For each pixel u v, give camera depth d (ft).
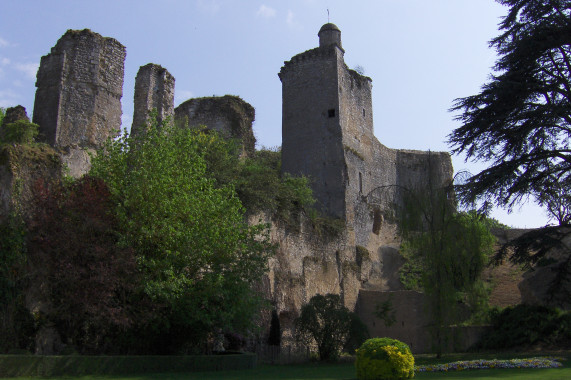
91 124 70.08
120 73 75.92
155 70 84.12
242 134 114.73
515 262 77.10
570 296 82.12
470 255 73.20
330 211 121.70
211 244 53.88
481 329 89.71
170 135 62.54
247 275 57.52
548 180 73.77
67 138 67.82
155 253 52.54
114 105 74.13
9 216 47.75
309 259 99.35
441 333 71.87
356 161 130.93
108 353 50.55
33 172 52.31
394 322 98.84
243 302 54.80
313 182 124.16
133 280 47.85
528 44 70.44
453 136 74.43
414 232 74.79
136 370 44.93
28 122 60.59
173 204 52.85
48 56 71.05
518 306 90.48
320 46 134.31
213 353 63.26
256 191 84.99
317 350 88.07
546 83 72.59
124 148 58.39
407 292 104.73
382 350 41.60
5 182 50.21
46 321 47.80
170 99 85.76
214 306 53.62
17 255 46.39
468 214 76.02
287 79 134.72
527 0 73.51
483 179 71.77
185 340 55.93
